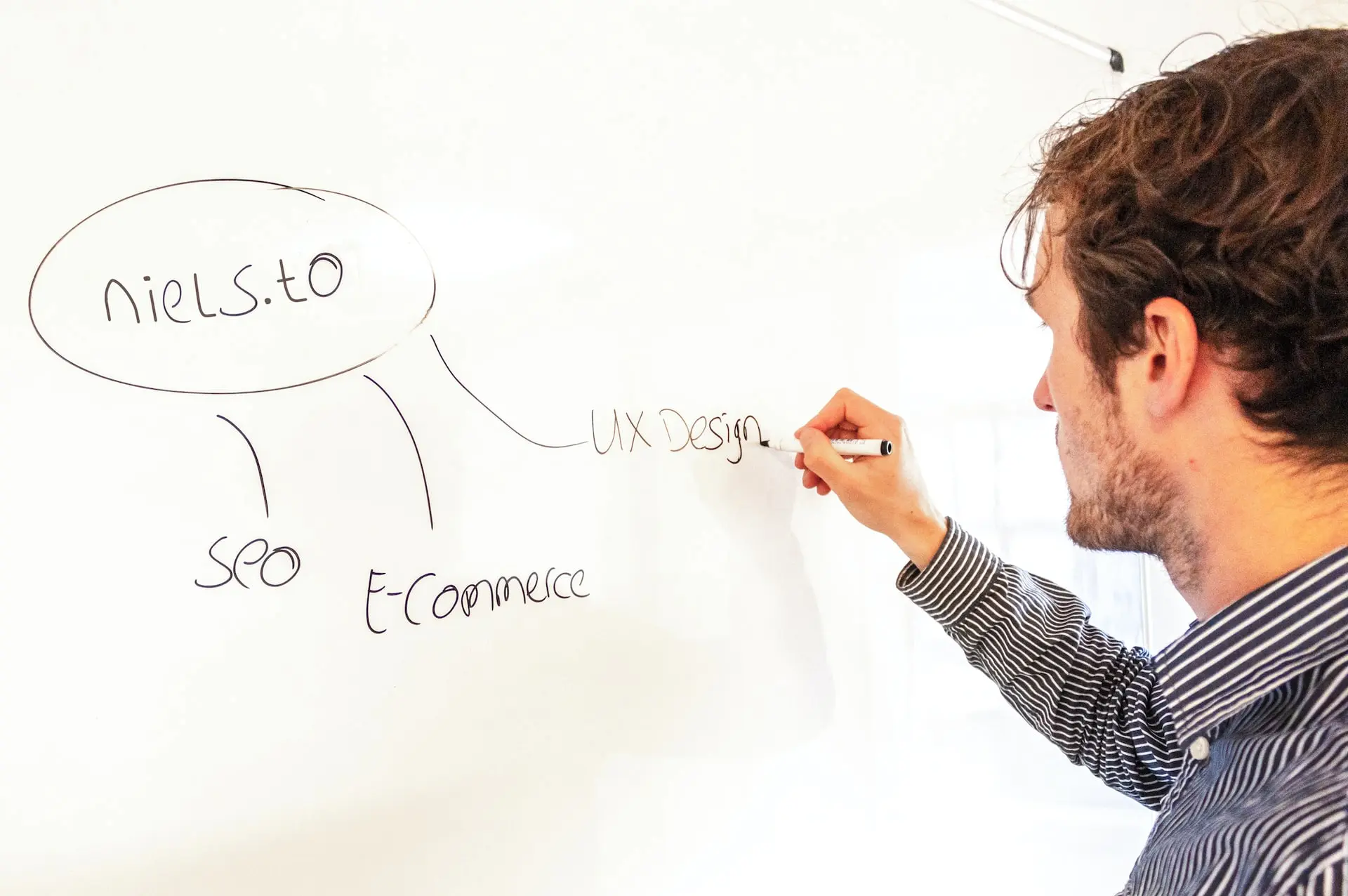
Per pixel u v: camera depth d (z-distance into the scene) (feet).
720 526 2.02
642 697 1.88
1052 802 2.67
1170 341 1.29
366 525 1.54
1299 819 0.92
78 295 1.31
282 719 1.45
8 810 1.23
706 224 2.03
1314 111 1.18
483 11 1.71
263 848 1.43
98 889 1.29
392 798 1.56
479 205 1.70
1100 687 2.16
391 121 1.60
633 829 1.85
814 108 2.24
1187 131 1.30
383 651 1.55
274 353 1.46
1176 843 1.18
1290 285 1.16
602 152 1.87
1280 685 1.19
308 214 1.50
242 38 1.45
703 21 2.04
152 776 1.34
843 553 2.26
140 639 1.34
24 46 1.28
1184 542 1.37
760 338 2.12
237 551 1.42
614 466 1.86
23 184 1.28
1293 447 1.20
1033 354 2.79
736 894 2.00
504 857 1.68
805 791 2.14
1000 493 2.67
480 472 1.68
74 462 1.30
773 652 2.10
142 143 1.36
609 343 1.86
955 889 2.44
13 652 1.25
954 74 2.58
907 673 2.37
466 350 1.67
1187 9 3.51
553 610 1.76
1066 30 2.96
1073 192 1.52
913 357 2.45
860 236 2.33
